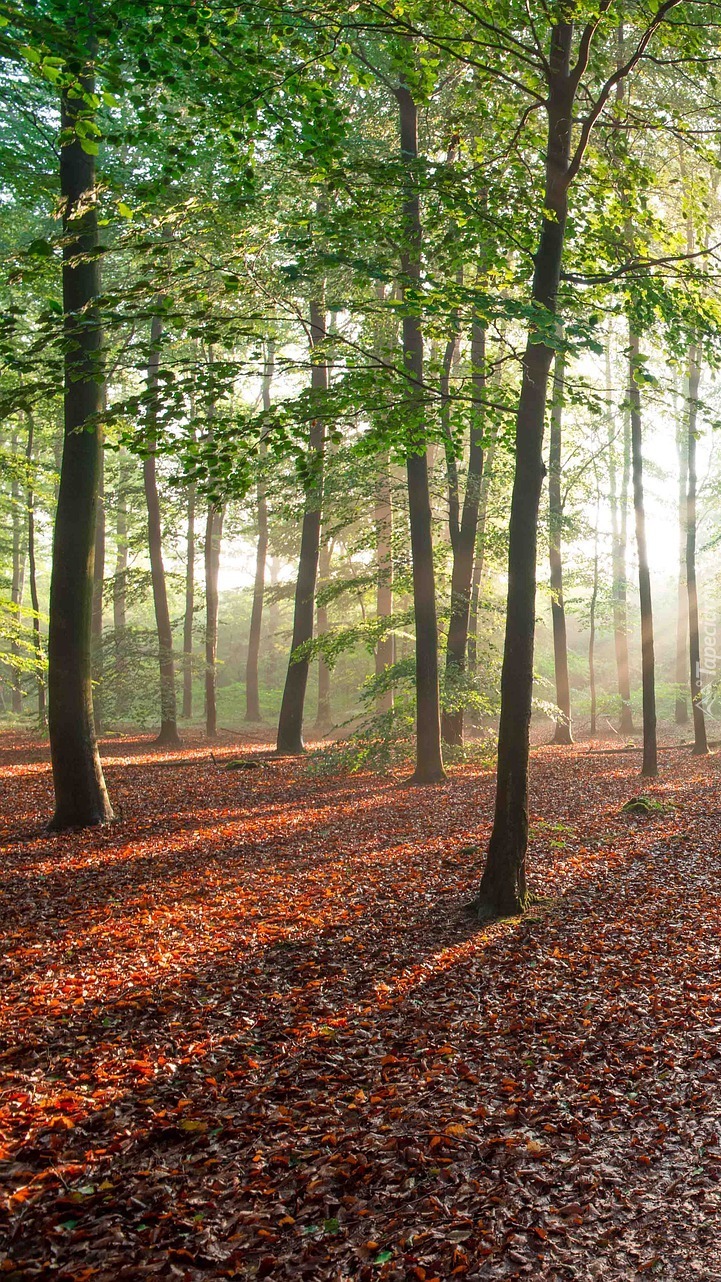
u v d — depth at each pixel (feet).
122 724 101.09
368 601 99.09
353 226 25.86
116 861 33.42
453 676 56.85
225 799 47.73
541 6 24.72
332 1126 14.69
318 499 57.98
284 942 24.36
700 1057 16.62
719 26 25.16
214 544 101.24
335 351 25.13
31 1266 11.35
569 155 28.32
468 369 29.60
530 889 29.09
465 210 25.44
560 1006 19.51
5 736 84.12
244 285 23.58
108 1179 13.29
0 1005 20.10
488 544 67.26
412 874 31.27
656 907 26.55
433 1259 11.39
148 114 22.66
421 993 20.57
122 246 21.59
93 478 39.45
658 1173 13.12
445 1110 15.06
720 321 28.66
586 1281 10.98
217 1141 14.33
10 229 52.24
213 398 22.76
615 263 29.19
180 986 21.22
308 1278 11.14
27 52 18.40
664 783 52.06
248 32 22.56
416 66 25.82
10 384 49.57
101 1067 17.02
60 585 39.14
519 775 26.37
